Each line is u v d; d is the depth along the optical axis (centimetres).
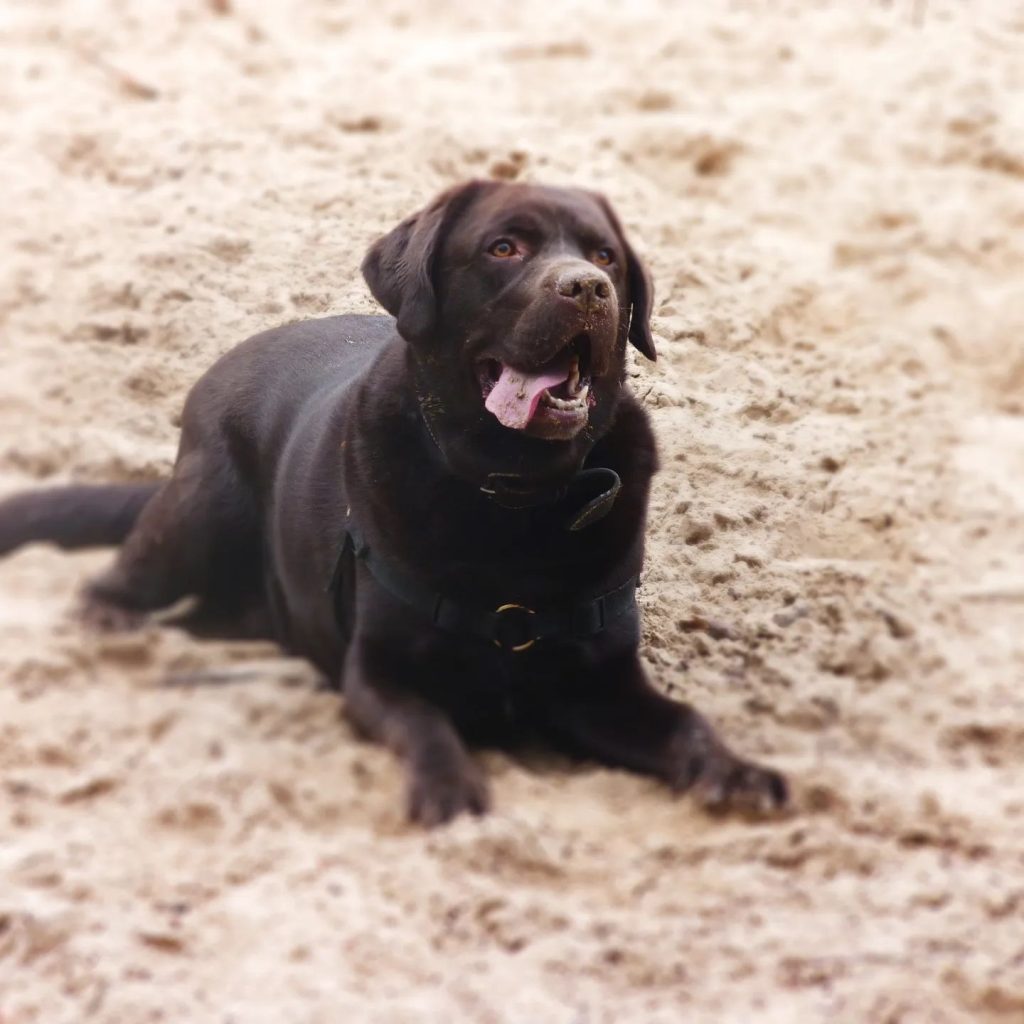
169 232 1052
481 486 653
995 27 1559
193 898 534
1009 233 1261
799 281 1114
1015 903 548
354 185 1095
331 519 704
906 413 1013
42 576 801
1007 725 697
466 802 596
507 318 641
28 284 1005
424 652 664
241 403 778
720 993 498
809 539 856
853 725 700
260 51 1433
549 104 1352
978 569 874
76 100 1273
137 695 684
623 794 633
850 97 1406
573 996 495
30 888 539
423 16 1580
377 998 489
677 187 1263
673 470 872
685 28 1511
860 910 545
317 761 625
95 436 898
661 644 749
